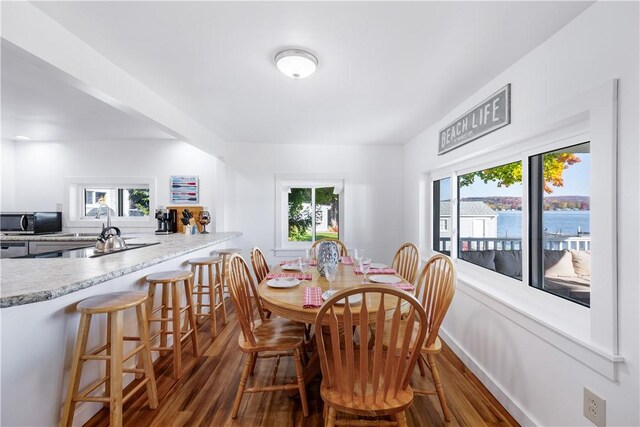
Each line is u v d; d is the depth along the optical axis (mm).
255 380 2088
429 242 3586
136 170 4387
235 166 4227
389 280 2102
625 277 1155
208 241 3273
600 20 1273
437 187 3451
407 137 3844
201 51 1761
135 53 1782
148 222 4391
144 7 1376
